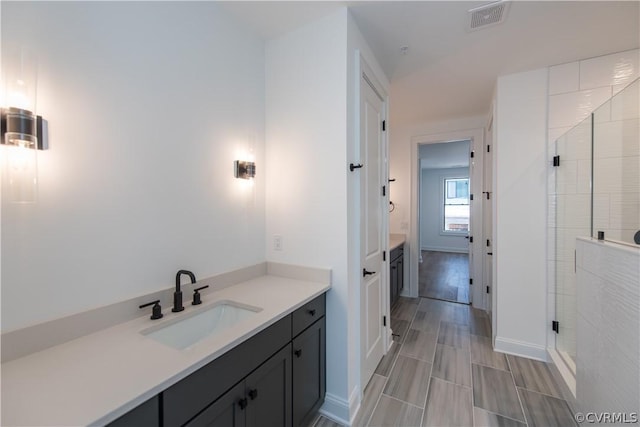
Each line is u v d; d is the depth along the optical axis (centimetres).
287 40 185
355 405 172
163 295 132
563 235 220
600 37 184
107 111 112
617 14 160
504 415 169
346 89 162
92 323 107
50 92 96
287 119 185
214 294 154
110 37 113
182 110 142
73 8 102
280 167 189
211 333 139
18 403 69
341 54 162
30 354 91
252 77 186
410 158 401
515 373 212
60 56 99
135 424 73
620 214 161
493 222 260
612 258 125
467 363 227
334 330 169
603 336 133
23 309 91
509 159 239
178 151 140
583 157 197
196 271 149
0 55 85
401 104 312
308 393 152
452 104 312
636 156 156
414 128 397
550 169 225
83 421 63
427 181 841
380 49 200
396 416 169
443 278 511
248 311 137
